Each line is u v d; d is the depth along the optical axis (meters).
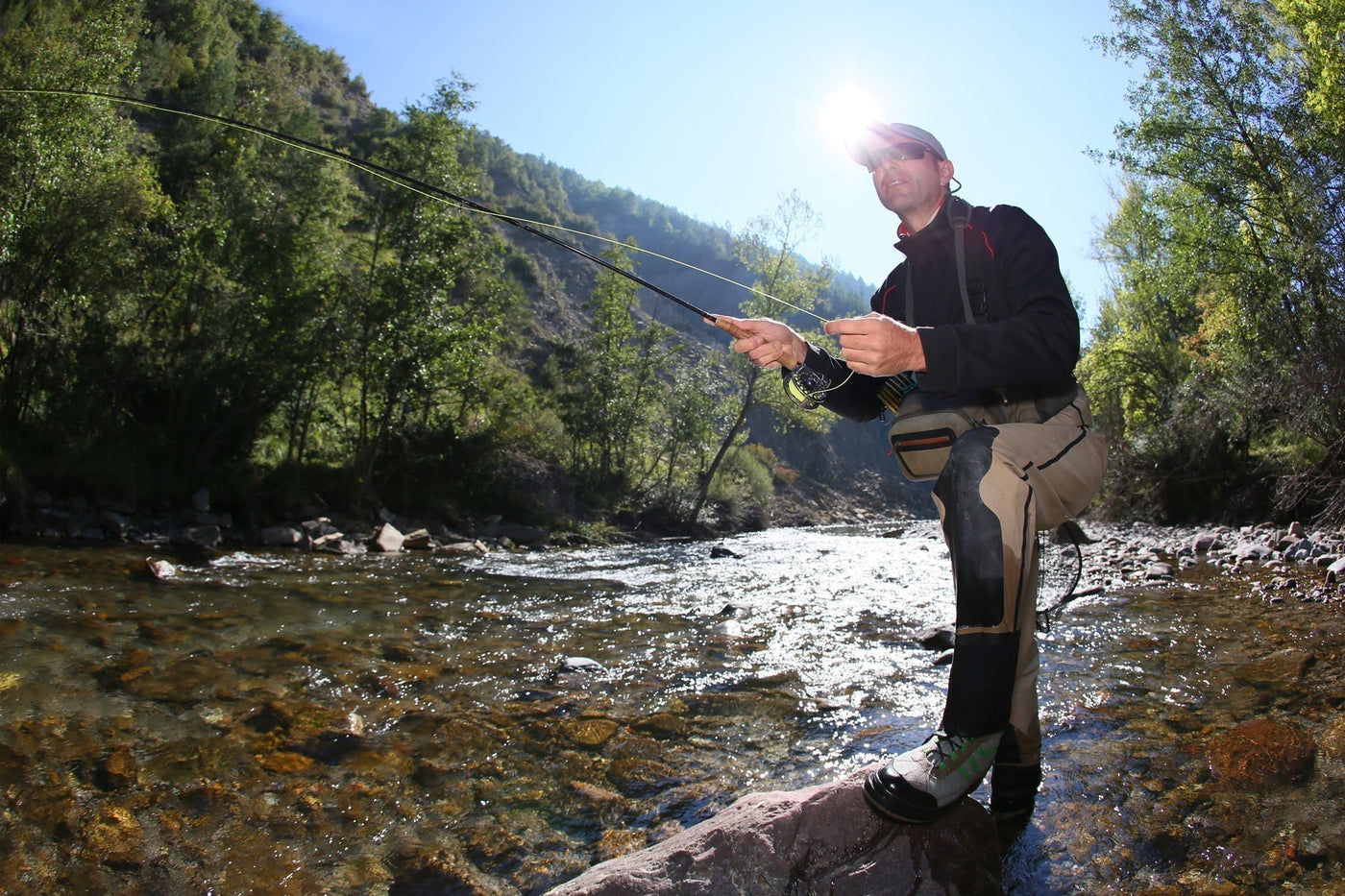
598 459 22.80
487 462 17.30
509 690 3.78
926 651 4.47
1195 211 12.06
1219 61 11.26
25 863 2.12
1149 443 14.48
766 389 22.50
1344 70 9.75
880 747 2.91
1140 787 2.32
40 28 11.41
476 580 8.21
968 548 1.72
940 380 1.64
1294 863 1.84
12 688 3.56
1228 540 9.81
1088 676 3.58
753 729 3.18
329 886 2.05
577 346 38.41
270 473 13.44
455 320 15.65
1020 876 1.87
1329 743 2.51
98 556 8.22
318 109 61.09
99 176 11.78
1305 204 10.77
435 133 14.78
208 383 12.76
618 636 5.13
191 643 4.60
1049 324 1.68
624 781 2.70
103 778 2.67
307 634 5.02
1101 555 8.83
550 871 2.12
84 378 11.62
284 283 13.74
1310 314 10.99
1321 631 4.16
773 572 9.31
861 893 1.69
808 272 22.78
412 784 2.69
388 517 14.41
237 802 2.53
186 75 39.06
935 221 1.96
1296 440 11.55
